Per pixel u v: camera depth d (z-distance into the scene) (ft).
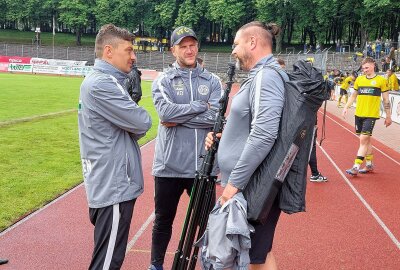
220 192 23.81
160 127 14.55
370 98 29.58
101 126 11.25
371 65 29.32
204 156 12.35
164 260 16.05
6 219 19.72
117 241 11.32
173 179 14.25
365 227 20.08
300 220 20.72
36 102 70.95
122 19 245.04
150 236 18.44
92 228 19.17
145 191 25.31
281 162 10.05
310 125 10.29
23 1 258.37
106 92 11.05
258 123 9.95
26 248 16.92
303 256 16.76
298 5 205.77
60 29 286.25
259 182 10.16
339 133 52.60
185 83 14.12
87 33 280.31
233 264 10.32
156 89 14.03
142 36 271.28
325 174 30.58
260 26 10.95
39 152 34.65
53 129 45.65
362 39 188.34
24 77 140.87
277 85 10.16
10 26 284.61
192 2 236.02
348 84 91.09
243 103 10.63
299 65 10.88
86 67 164.04
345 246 17.81
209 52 231.30
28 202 22.30
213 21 245.86
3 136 40.47
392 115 63.87
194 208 11.73
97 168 11.30
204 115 13.94
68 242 17.60
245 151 10.01
